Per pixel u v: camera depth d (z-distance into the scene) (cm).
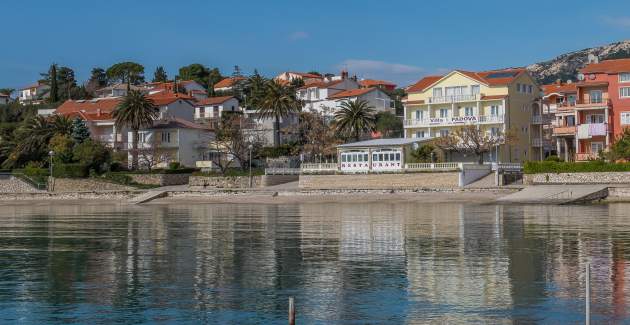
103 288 4016
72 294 3875
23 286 4084
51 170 14350
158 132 16100
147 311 3503
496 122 13562
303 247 5497
